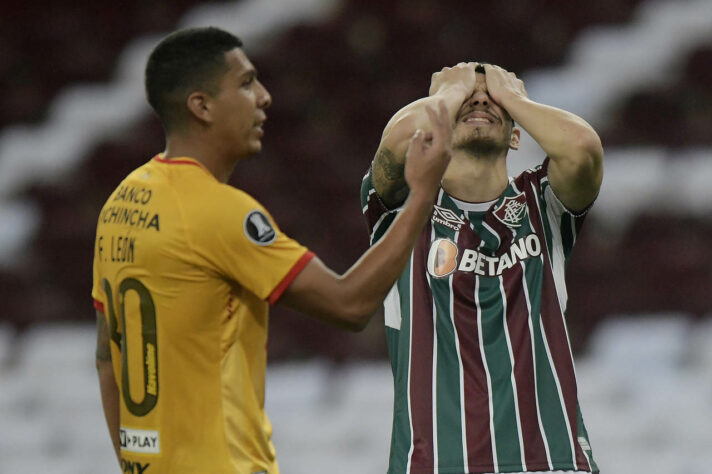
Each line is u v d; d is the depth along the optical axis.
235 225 8.84
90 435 29.31
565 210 11.09
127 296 9.12
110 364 10.20
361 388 29.00
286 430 27.70
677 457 25.52
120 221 9.26
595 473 10.59
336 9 46.47
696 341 30.47
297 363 34.16
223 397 9.00
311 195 40.44
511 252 10.95
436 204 11.15
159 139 44.12
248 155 9.44
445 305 10.81
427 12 45.47
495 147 11.06
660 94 41.75
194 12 49.16
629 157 38.56
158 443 9.00
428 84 43.84
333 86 44.16
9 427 29.77
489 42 44.75
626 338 31.27
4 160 44.12
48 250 40.97
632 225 36.72
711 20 43.50
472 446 10.41
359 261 8.95
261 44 46.31
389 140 10.55
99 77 48.09
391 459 10.62
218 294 8.98
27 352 33.09
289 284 8.83
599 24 44.81
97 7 49.69
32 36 49.00
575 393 10.66
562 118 10.75
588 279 36.12
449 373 10.65
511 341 10.68
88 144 44.53
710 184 36.66
